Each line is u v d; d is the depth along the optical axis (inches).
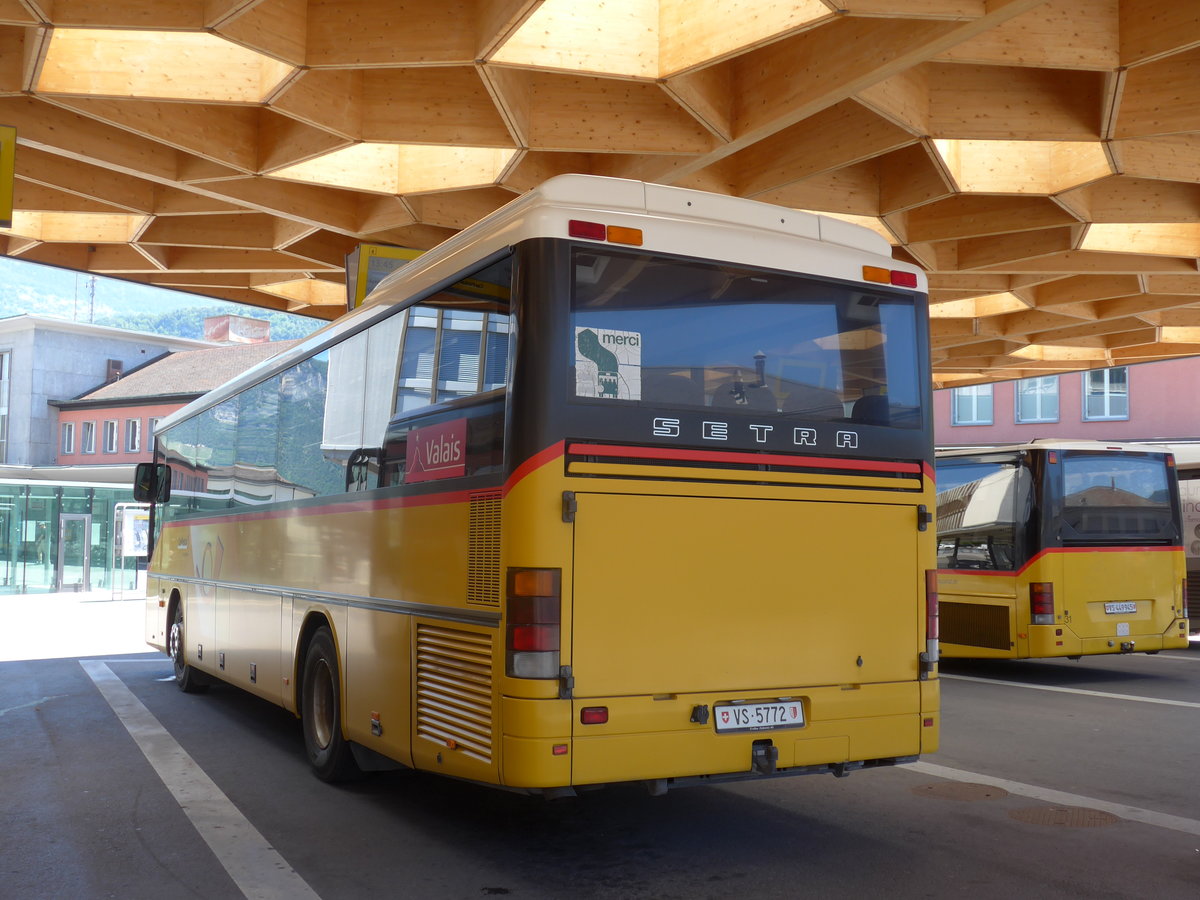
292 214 603.8
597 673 199.8
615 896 200.4
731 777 211.3
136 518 1261.1
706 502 213.3
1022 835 241.8
